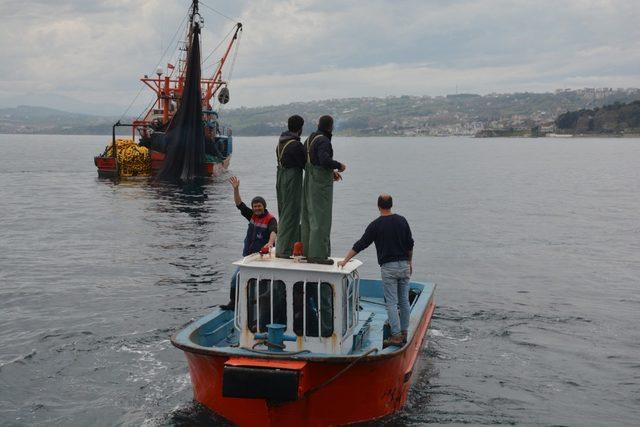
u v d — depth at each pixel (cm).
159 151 6438
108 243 2636
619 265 2325
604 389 1234
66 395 1170
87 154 12838
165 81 6994
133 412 1100
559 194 5056
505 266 2292
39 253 2425
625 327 1602
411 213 3759
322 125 1013
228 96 7444
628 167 9244
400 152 16312
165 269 2141
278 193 1066
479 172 7975
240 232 2928
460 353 1412
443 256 2459
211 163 6322
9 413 1102
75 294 1822
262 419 985
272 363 930
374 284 1548
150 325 1548
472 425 1080
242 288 1003
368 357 945
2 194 4712
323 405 973
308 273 977
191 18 5969
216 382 1004
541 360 1377
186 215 3559
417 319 1238
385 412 1052
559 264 2333
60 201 4262
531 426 1085
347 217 3556
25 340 1439
